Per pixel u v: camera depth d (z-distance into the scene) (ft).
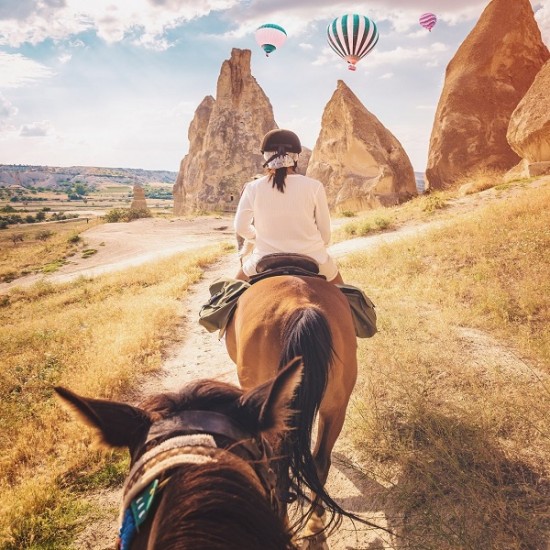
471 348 18.48
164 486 3.88
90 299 45.75
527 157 68.03
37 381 22.61
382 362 17.54
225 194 234.79
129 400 19.71
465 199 56.90
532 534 9.76
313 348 7.75
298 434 7.38
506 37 91.76
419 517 10.75
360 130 117.60
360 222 55.42
